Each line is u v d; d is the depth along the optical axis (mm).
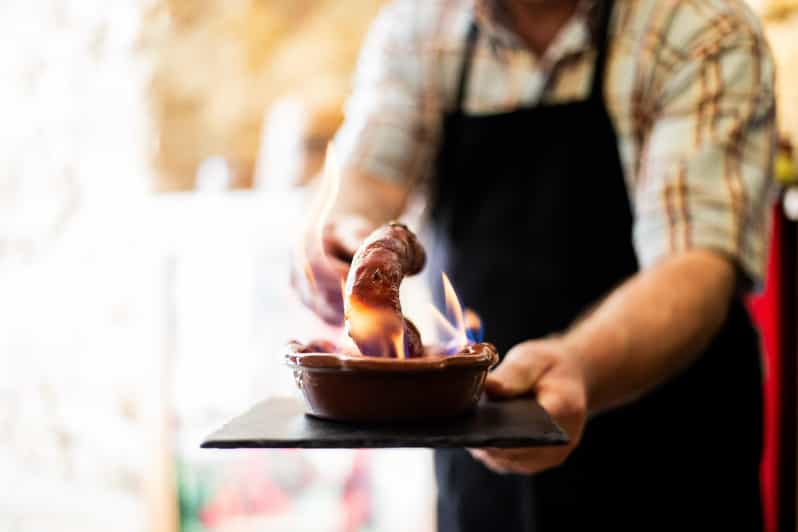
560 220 1589
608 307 1293
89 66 3398
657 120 1504
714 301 1298
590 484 1556
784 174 1934
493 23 1641
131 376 2941
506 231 1632
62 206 3371
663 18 1497
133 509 2867
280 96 3643
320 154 2791
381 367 899
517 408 1001
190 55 3508
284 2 3635
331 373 917
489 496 1629
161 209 2785
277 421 940
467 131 1685
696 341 1275
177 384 2508
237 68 3584
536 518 1575
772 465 1959
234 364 2473
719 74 1419
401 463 2326
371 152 1681
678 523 1559
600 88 1567
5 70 3576
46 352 3297
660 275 1314
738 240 1343
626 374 1203
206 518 2477
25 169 3512
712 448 1549
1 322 3467
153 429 2512
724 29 1433
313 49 3711
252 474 2445
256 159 3609
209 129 3551
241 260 2477
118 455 2961
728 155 1384
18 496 3328
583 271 1582
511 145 1646
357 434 867
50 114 3463
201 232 2533
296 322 2395
